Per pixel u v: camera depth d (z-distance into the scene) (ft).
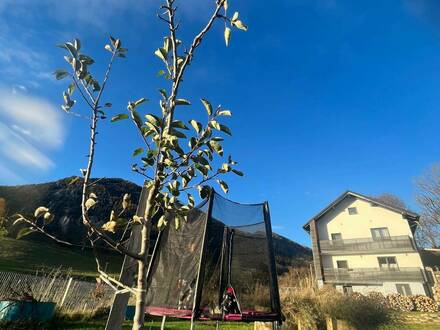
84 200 4.33
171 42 5.19
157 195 5.10
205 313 12.33
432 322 40.63
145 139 4.88
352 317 24.40
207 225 13.75
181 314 12.30
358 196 95.04
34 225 4.27
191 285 12.77
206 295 12.80
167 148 4.66
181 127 4.91
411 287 77.97
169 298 12.99
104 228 4.43
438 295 70.64
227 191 4.99
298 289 27.71
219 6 4.78
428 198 110.32
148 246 4.53
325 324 24.04
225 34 4.67
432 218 109.50
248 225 16.26
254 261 15.03
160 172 4.72
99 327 24.57
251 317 13.05
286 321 23.34
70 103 4.77
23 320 20.99
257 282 14.39
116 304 6.81
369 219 91.56
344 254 90.48
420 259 80.79
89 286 31.65
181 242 14.26
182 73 4.94
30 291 23.91
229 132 4.76
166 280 13.53
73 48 4.69
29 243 80.43
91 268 75.56
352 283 84.94
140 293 4.23
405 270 80.48
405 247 82.69
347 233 92.79
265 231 16.47
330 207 97.25
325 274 89.10
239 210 16.66
